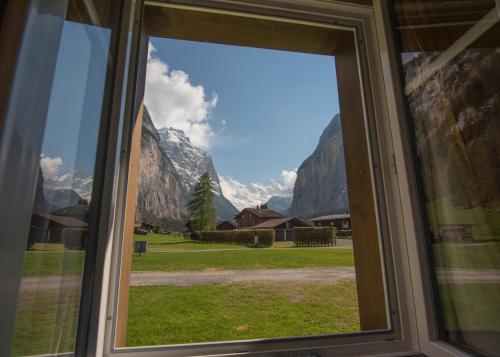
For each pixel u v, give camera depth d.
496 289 0.72
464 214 0.81
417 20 1.00
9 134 0.39
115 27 0.92
